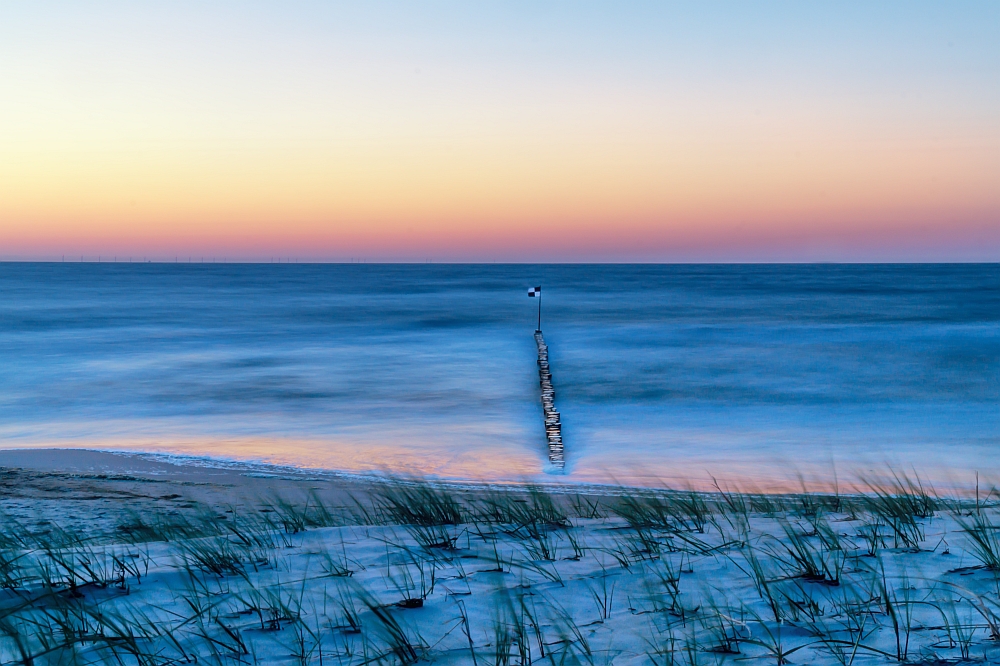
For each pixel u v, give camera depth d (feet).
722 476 48.91
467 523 19.48
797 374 99.30
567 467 52.49
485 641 10.16
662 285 437.58
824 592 11.84
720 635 10.03
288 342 139.54
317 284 437.58
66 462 52.49
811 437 62.90
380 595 12.40
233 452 56.39
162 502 39.32
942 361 108.58
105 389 88.02
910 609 10.66
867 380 93.86
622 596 12.10
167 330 160.15
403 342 139.74
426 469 51.49
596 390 89.66
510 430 67.15
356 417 72.74
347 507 31.48
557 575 13.38
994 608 10.46
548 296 312.09
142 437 62.69
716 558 14.44
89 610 11.75
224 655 9.91
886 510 19.75
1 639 10.50
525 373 102.58
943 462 53.01
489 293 335.88
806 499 24.81
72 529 31.48
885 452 56.54
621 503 23.16
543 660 9.41
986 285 411.34
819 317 194.70
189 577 13.83
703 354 119.55
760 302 267.59
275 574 14.02
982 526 15.62
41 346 130.11
